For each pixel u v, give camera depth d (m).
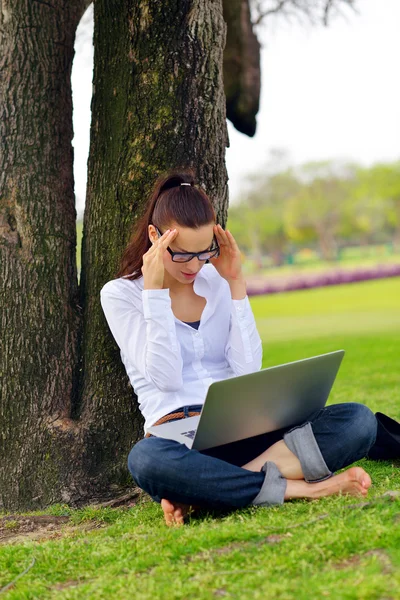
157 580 2.17
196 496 2.67
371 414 2.90
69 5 3.87
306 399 2.92
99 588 2.17
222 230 3.11
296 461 2.80
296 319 17.84
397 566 2.02
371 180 62.84
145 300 2.89
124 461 3.63
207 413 2.62
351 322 15.66
